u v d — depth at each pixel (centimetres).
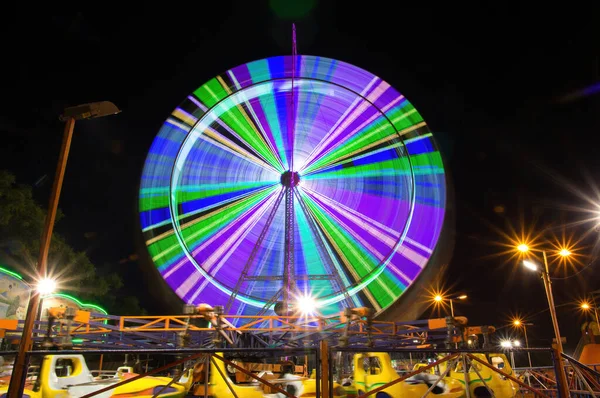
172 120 2894
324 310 2556
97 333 1240
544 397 716
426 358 1862
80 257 2991
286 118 3108
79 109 891
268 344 1511
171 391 890
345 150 2980
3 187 2506
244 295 2586
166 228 2652
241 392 866
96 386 885
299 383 938
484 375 1133
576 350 2869
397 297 2564
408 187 2756
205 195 2862
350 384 1197
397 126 2944
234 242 2797
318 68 3216
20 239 2542
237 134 3056
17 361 634
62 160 866
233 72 3103
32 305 749
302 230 2825
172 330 1241
